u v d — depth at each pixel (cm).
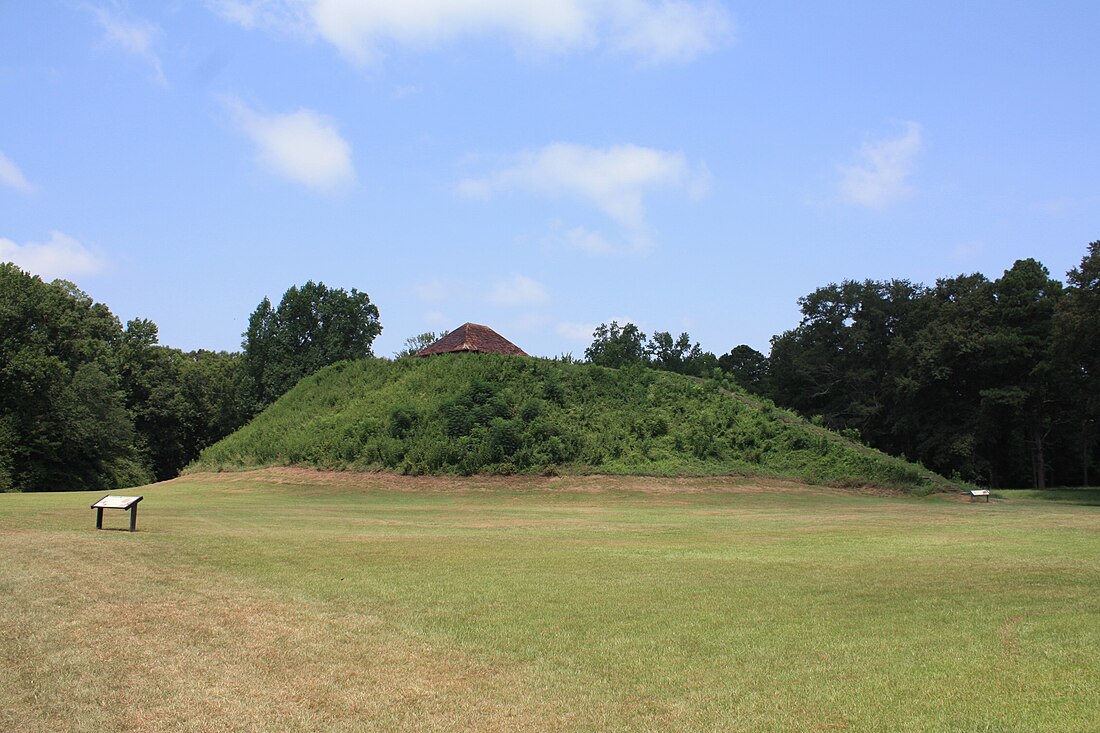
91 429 5934
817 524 2394
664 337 8606
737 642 962
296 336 7725
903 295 7475
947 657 892
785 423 4403
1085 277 4428
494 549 1717
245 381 7725
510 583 1304
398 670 853
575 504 3192
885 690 785
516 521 2447
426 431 3975
